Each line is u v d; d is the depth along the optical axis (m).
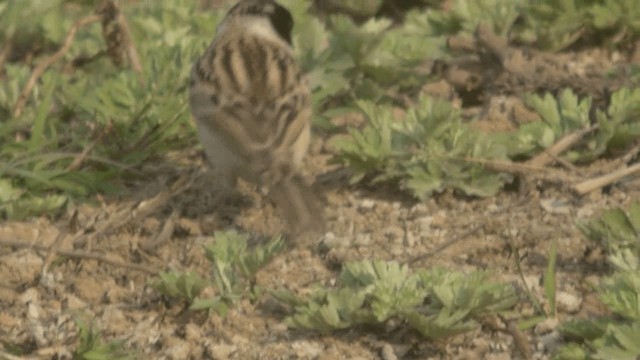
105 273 11.38
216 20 14.95
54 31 15.46
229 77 11.59
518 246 11.61
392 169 12.54
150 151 13.10
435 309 10.45
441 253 11.55
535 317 10.52
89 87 14.11
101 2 14.42
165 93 13.38
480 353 10.20
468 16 15.46
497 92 14.26
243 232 12.07
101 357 10.07
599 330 10.02
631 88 13.88
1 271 11.39
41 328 10.69
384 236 11.87
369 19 16.03
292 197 11.03
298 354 10.21
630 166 12.49
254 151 11.20
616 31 15.23
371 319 10.36
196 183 12.80
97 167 12.95
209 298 10.84
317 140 13.57
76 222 11.83
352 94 14.24
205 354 10.31
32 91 13.88
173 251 11.75
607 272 11.20
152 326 10.65
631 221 11.26
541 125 12.97
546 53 15.28
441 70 14.45
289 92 11.52
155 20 15.21
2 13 15.44
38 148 12.73
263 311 10.78
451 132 12.56
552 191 12.45
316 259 11.57
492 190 12.33
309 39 14.44
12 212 12.20
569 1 15.16
